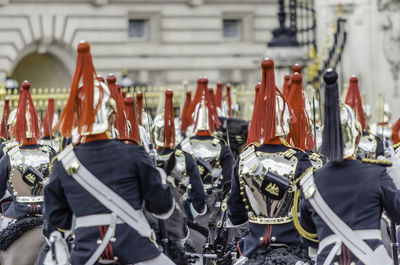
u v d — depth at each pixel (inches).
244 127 1593.3
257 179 993.5
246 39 4589.1
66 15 4158.5
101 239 869.8
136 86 3681.1
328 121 866.8
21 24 4042.8
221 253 1208.8
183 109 1929.1
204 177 1416.1
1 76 4003.4
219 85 2159.2
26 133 1266.0
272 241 994.1
